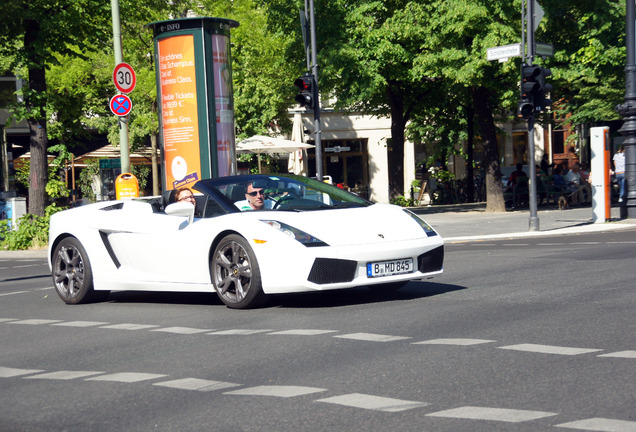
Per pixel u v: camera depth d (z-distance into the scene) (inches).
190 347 291.1
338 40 1218.6
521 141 2171.5
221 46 794.8
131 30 1229.1
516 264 522.9
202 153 788.6
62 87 1432.1
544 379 218.2
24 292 522.9
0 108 1568.7
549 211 1192.2
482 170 1777.8
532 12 821.9
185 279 400.5
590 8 1155.3
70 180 1724.9
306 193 410.6
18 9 928.3
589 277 433.1
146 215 422.3
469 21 1125.1
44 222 984.9
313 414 194.9
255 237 365.7
